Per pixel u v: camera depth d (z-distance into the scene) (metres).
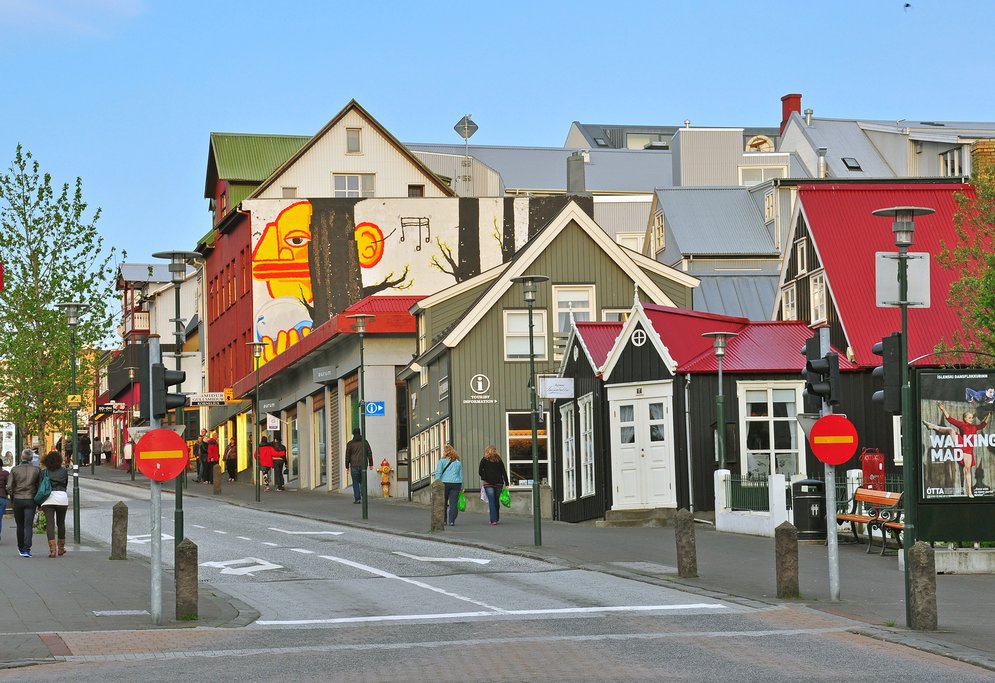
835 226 45.06
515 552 30.73
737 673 15.46
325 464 64.50
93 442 108.62
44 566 28.83
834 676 15.19
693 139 86.19
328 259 73.69
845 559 28.55
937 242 44.41
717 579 25.25
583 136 121.06
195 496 58.81
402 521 41.25
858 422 39.47
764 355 38.97
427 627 19.98
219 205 85.19
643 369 39.31
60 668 16.72
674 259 75.94
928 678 15.03
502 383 51.94
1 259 44.34
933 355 36.03
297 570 28.00
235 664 16.86
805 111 89.19
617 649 17.47
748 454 38.31
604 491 39.91
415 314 57.06
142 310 106.31
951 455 26.61
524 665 16.28
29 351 44.03
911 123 90.12
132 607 22.48
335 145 78.19
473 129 96.06
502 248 74.00
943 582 25.33
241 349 78.56
